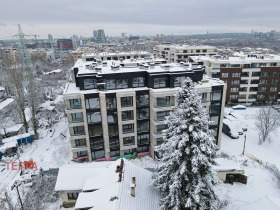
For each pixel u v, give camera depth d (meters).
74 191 27.44
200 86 36.09
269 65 68.62
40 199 29.75
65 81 103.25
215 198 22.20
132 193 22.11
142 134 39.03
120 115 36.38
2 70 104.00
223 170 31.67
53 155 40.19
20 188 32.25
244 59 70.38
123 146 38.62
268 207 21.52
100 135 37.25
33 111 48.50
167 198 20.95
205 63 72.19
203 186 20.30
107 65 46.78
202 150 19.12
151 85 36.16
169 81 36.75
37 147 44.94
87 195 23.41
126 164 26.78
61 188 26.97
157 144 37.94
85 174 28.25
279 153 41.66
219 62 67.94
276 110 64.25
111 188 22.59
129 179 24.33
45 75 112.56
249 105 69.56
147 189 24.64
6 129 50.22
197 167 20.17
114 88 36.78
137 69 39.25
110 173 25.94
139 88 37.12
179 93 20.75
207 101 36.56
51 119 57.59
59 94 84.56
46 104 70.69
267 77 68.00
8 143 42.88
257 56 72.38
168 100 36.47
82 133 37.09
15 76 50.22
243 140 46.84
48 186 31.84
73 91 35.94
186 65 40.88
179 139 20.17
